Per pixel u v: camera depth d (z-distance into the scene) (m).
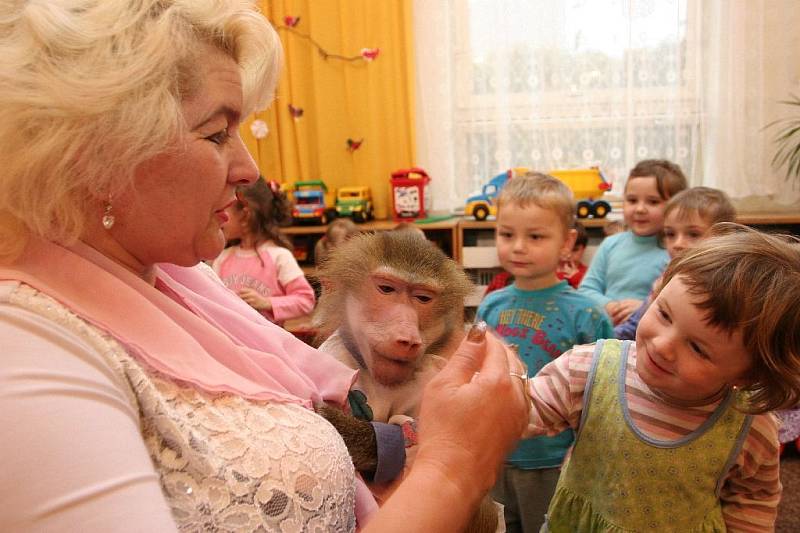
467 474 0.59
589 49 3.37
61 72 0.56
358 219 3.37
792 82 3.28
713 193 2.09
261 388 0.74
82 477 0.48
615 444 1.11
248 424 0.68
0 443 0.47
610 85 3.39
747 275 0.95
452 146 3.57
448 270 0.88
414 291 0.85
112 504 0.48
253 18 0.71
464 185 3.61
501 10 3.40
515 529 1.55
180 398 0.65
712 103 3.33
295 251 3.43
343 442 0.78
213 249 0.72
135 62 0.58
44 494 0.46
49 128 0.56
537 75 3.43
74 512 0.47
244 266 2.46
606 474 1.13
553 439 1.53
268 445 0.68
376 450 0.81
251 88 0.74
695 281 0.98
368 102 3.55
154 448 0.60
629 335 1.84
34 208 0.59
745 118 3.30
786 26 3.24
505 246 1.77
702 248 1.03
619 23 3.32
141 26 0.59
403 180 3.41
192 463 0.61
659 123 3.38
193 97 0.64
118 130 0.58
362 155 3.62
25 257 0.62
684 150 3.38
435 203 3.60
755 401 1.01
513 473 1.53
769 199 3.38
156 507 0.50
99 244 0.68
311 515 0.68
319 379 0.88
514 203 1.75
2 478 0.46
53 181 0.58
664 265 2.34
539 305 1.76
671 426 1.08
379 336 0.82
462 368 0.67
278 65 0.77
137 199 0.65
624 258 2.44
